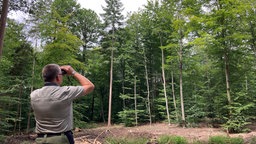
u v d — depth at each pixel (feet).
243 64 60.08
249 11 55.83
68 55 56.54
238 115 54.80
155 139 42.01
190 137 46.34
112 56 98.27
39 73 57.26
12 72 55.77
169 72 102.68
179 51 76.38
